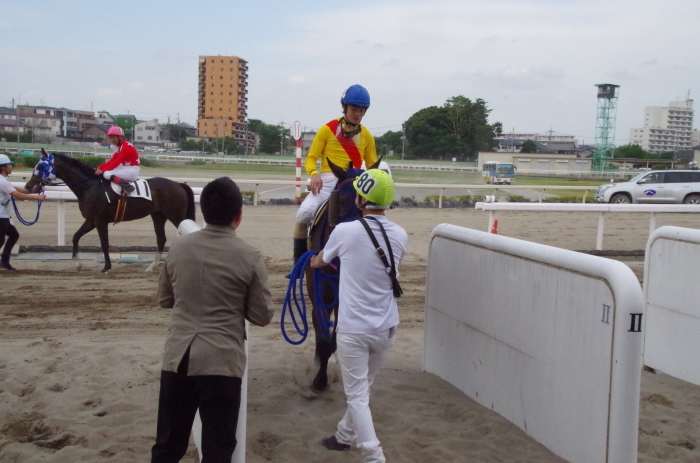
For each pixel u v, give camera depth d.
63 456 3.30
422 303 7.29
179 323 2.58
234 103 113.31
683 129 169.62
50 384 4.35
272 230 12.31
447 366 4.61
